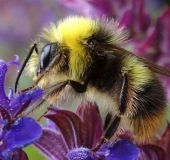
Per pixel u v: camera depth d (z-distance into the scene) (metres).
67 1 0.11
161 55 0.10
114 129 0.07
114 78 0.08
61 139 0.07
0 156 0.07
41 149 0.07
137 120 0.08
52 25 0.08
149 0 0.11
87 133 0.07
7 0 0.13
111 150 0.07
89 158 0.07
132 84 0.08
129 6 0.10
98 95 0.08
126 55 0.08
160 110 0.08
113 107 0.08
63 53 0.08
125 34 0.08
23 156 0.07
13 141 0.07
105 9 0.10
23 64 0.08
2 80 0.07
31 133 0.07
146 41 0.10
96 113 0.08
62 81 0.08
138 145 0.07
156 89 0.08
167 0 0.11
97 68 0.08
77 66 0.08
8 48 0.13
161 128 0.08
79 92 0.08
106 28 0.08
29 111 0.07
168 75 0.08
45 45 0.08
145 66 0.08
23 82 0.12
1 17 0.13
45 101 0.07
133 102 0.08
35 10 0.12
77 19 0.08
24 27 0.13
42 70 0.08
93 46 0.08
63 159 0.07
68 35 0.08
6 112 0.07
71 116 0.07
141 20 0.10
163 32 0.10
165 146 0.08
